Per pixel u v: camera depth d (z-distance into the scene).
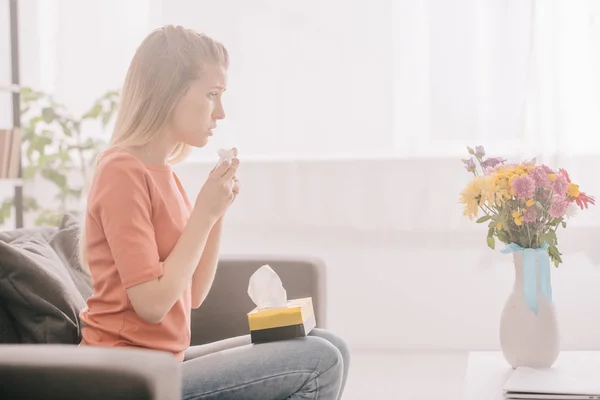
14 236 1.89
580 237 3.38
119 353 1.11
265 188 3.56
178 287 1.45
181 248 1.48
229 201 1.55
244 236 3.60
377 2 3.50
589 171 3.35
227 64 1.65
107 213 1.45
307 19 3.53
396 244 3.57
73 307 1.68
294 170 3.54
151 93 1.55
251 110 3.58
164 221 1.53
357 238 3.57
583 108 3.34
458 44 3.45
